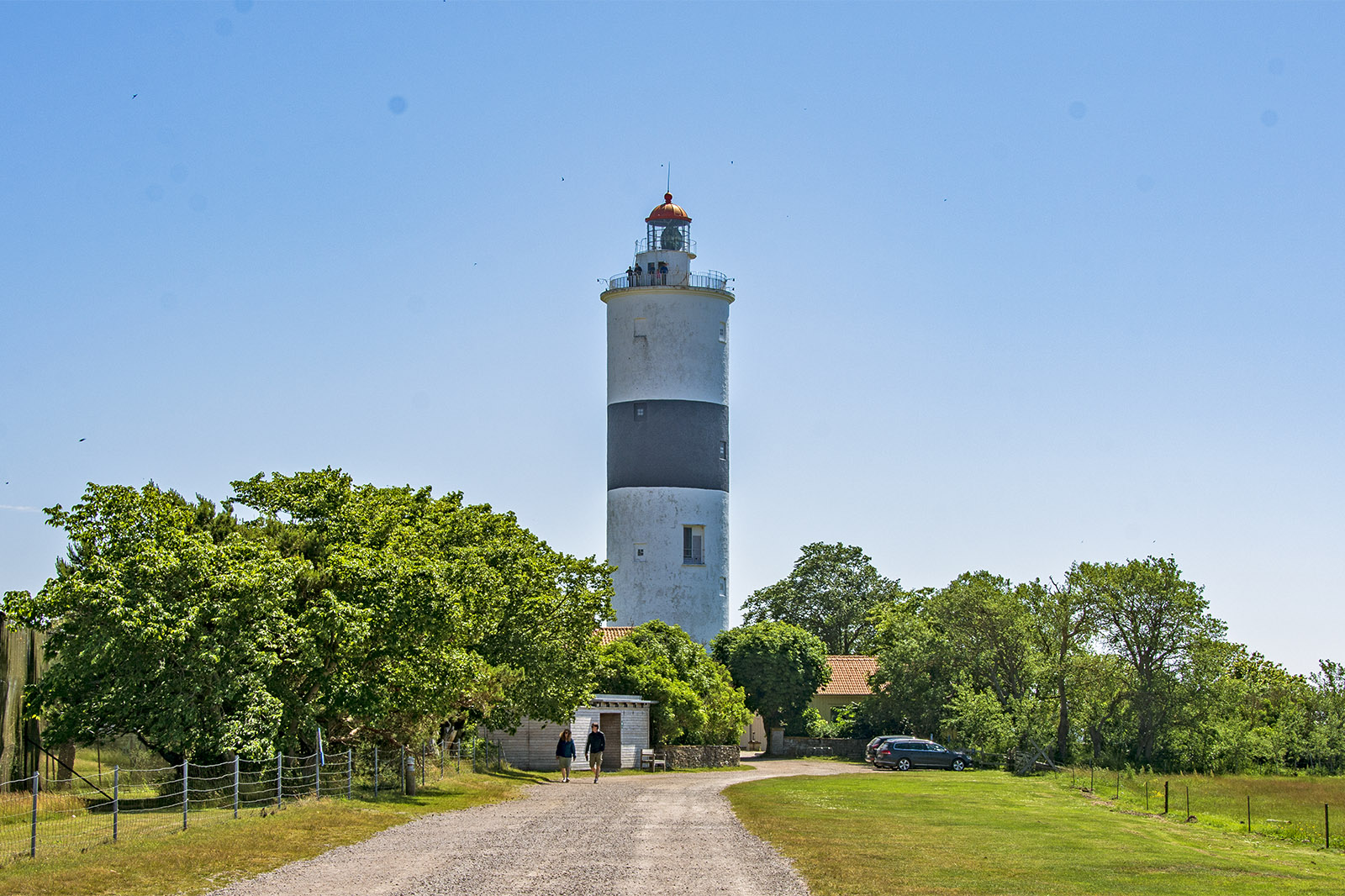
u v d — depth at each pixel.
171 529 28.78
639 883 19.53
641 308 83.62
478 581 40.34
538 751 56.62
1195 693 67.19
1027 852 25.17
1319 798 47.56
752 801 35.50
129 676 27.83
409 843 23.73
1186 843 28.88
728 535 84.62
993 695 68.00
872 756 67.44
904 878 20.89
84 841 21.62
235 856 20.89
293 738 30.52
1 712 28.61
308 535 33.91
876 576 124.88
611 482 83.81
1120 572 68.81
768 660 83.44
